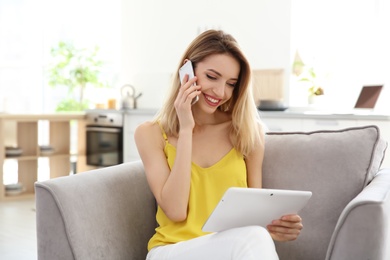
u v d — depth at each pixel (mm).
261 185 2066
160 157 1939
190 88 1890
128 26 6730
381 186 1807
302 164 2076
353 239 1573
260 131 2104
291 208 1695
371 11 5078
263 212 1658
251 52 5656
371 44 5094
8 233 4172
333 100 5273
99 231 1791
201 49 1938
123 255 1875
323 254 1973
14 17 7906
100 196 1847
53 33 7895
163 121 1998
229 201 1540
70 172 6758
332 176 2023
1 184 5574
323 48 5324
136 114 5855
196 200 1902
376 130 2068
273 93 5430
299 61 5262
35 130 6008
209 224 1597
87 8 7703
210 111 1959
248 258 1475
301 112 4945
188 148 1870
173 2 6281
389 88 5008
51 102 7961
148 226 2076
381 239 1562
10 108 5980
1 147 5570
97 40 7668
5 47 7883
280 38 5453
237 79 1997
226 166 1959
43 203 1710
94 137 6316
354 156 2023
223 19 5859
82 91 7301
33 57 7938
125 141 5988
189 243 1672
